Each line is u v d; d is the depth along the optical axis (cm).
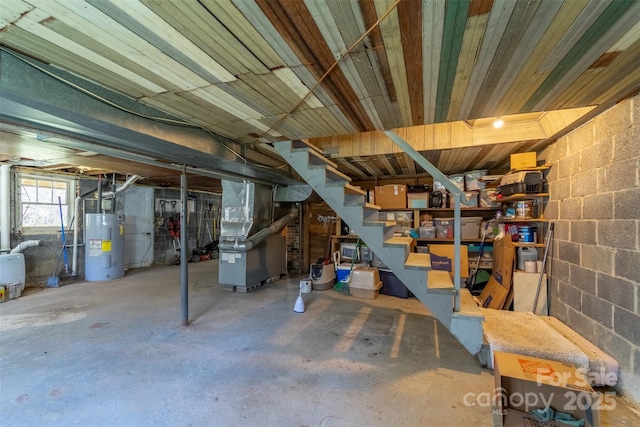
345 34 133
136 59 155
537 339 234
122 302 415
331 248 577
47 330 315
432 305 238
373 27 128
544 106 216
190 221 818
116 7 114
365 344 289
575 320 270
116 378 226
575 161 274
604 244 229
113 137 235
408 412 190
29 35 133
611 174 222
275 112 230
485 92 192
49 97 163
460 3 113
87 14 119
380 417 185
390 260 253
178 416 185
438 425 178
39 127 216
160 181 626
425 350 277
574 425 173
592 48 143
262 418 183
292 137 297
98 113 187
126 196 662
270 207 529
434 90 190
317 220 625
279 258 578
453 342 295
